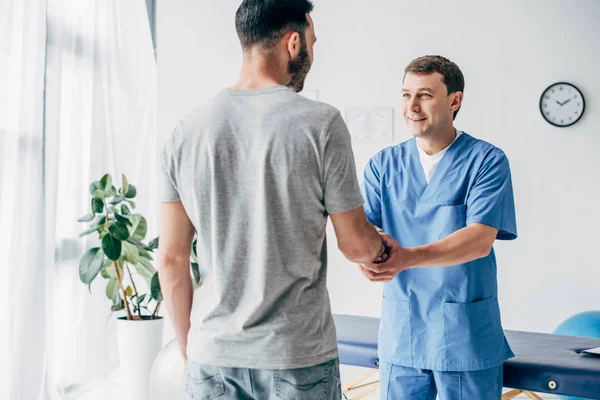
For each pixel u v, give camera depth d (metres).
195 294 1.12
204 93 3.79
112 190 2.93
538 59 3.38
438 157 1.87
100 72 3.40
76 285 3.24
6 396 2.50
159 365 2.23
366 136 3.59
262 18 1.12
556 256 3.36
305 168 1.03
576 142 3.34
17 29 2.57
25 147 2.62
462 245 1.65
